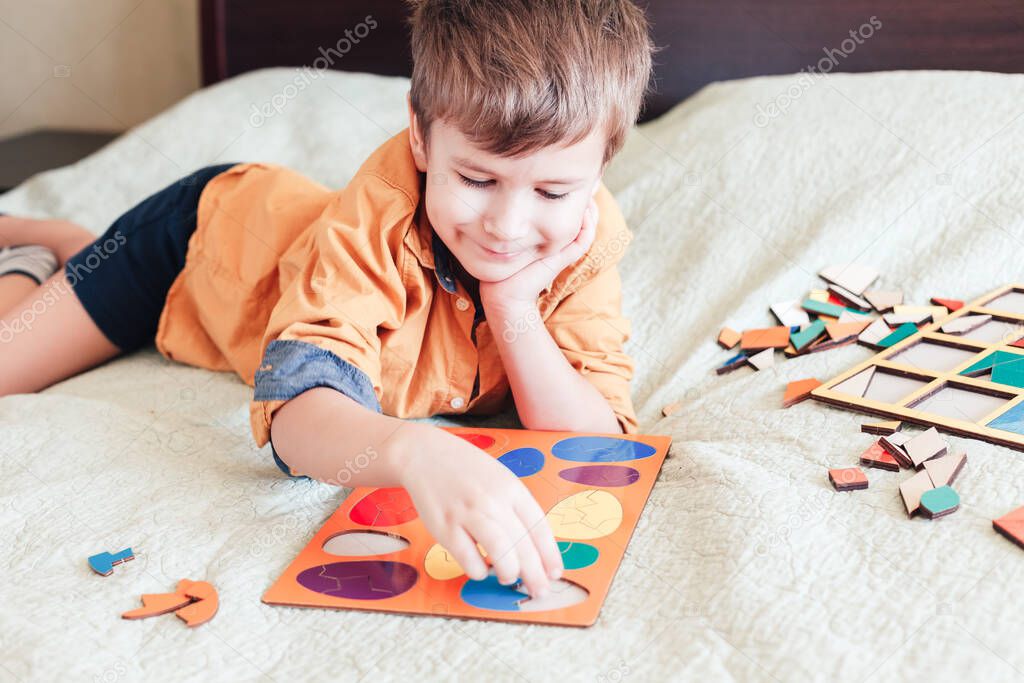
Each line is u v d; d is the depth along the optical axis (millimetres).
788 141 1397
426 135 854
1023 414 904
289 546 804
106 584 750
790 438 922
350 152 1665
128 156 1728
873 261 1242
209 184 1187
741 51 1747
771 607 674
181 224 1175
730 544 744
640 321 1240
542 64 797
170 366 1220
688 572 738
